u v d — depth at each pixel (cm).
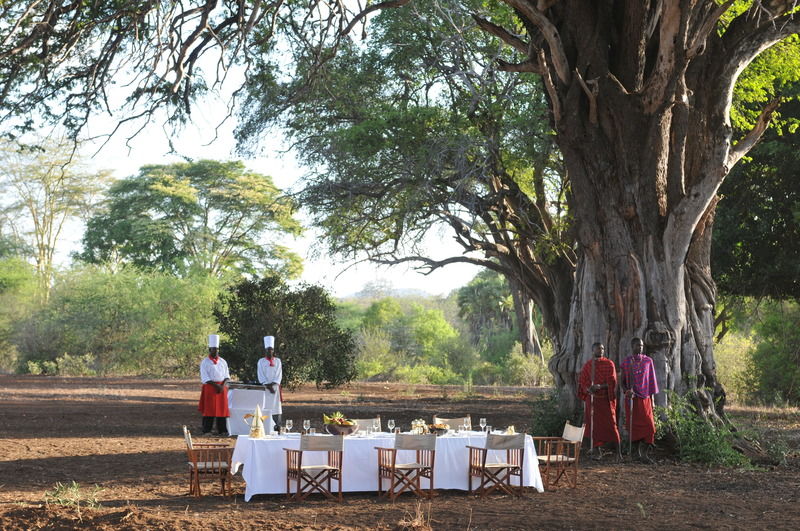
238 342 2567
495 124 2112
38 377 4600
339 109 2292
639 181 1454
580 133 1459
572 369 1541
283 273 5891
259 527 809
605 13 1457
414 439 992
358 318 8306
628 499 1007
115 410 2381
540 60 1423
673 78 1393
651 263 1455
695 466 1311
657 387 1409
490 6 1994
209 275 5106
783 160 2653
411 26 2109
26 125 1488
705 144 1470
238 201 5722
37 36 1338
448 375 4772
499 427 1855
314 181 2302
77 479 1149
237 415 1762
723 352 3419
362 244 2509
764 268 2870
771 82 2198
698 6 1377
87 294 5138
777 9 1457
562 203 2383
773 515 898
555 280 2361
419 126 2142
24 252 6631
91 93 1438
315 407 2438
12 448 1489
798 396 3070
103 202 6381
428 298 10088
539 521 854
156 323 4775
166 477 1169
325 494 995
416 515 865
